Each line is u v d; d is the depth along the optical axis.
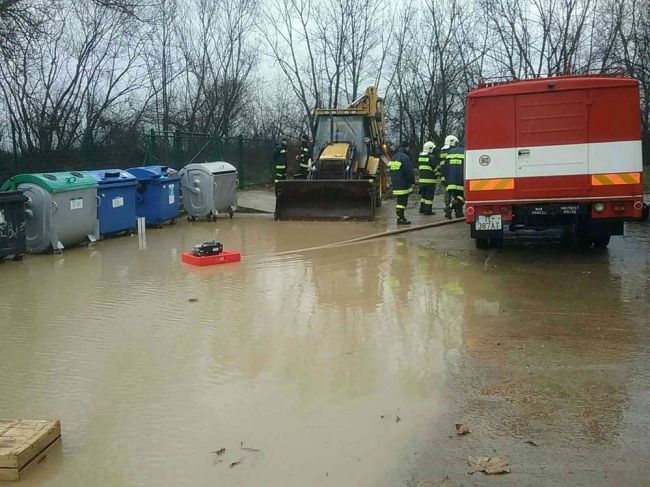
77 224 11.85
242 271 9.54
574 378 5.08
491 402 4.67
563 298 7.59
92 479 3.74
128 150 19.70
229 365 5.52
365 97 18.28
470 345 5.93
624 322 6.56
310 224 15.03
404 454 3.95
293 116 36.25
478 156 9.66
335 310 7.23
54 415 4.59
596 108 9.30
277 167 20.11
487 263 9.88
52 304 7.73
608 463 3.78
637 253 10.53
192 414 4.56
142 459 3.96
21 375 5.37
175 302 7.71
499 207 9.72
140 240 12.96
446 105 31.52
